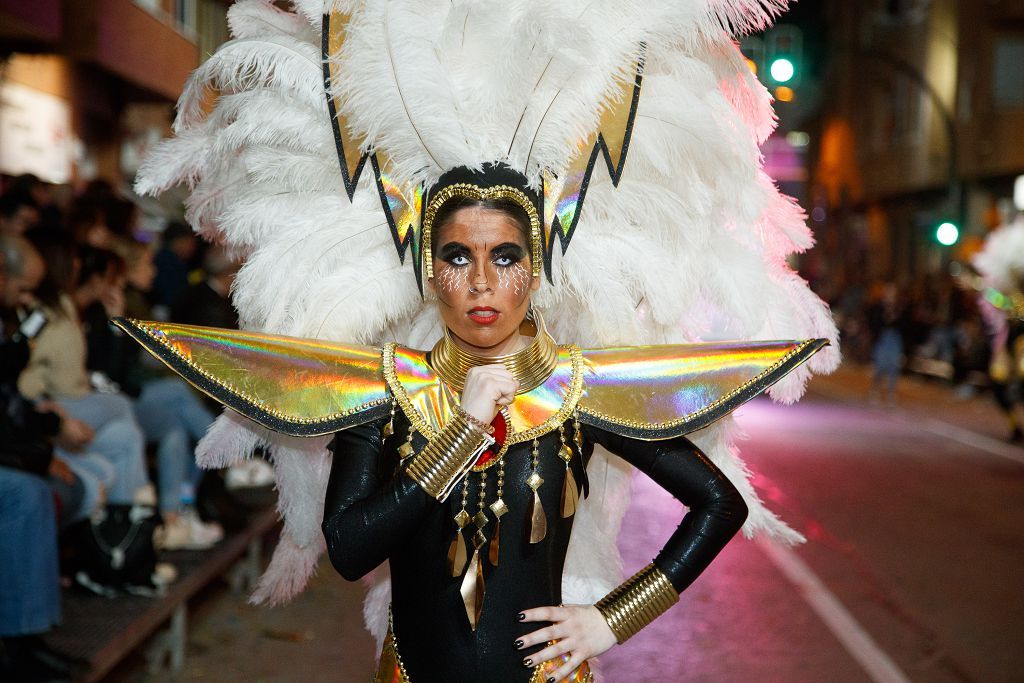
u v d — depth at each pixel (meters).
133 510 4.52
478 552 1.99
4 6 7.67
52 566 3.64
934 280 24.56
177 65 11.91
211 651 4.72
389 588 2.56
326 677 4.40
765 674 4.50
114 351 5.38
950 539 7.00
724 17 2.25
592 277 2.24
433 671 2.00
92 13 9.41
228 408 2.12
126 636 3.92
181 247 7.76
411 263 2.32
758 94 2.42
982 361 18.72
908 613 5.36
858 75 37.66
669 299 2.27
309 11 2.21
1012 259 12.44
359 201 2.28
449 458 1.90
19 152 9.43
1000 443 12.37
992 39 25.36
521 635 2.00
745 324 2.39
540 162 2.12
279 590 2.51
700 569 2.03
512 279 2.00
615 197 2.25
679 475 2.07
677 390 2.10
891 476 9.56
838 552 6.59
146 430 5.43
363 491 1.99
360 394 2.07
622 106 2.18
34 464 3.66
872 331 24.89
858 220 38.72
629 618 2.00
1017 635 5.02
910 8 32.22
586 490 2.12
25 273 4.43
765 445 11.46
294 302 2.28
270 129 2.25
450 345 2.09
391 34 2.09
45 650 3.59
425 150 2.08
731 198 2.33
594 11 2.15
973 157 26.17
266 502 6.68
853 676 4.47
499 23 2.12
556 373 2.10
